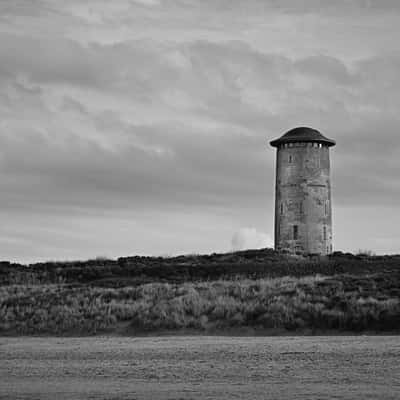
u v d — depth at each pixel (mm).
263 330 41250
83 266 72375
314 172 89125
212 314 43719
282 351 32312
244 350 33000
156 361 30219
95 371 27719
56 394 22531
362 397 21391
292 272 66125
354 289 47781
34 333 42812
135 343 36969
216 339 38281
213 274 66188
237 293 48781
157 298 48625
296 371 26781
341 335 39531
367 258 73750
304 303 44125
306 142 89438
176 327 42250
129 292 50531
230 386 23672
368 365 27953
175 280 62875
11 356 32750
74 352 33750
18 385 24531
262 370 27172
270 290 48875
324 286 49156
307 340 36750
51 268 71562
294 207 88688
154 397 21703
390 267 67062
